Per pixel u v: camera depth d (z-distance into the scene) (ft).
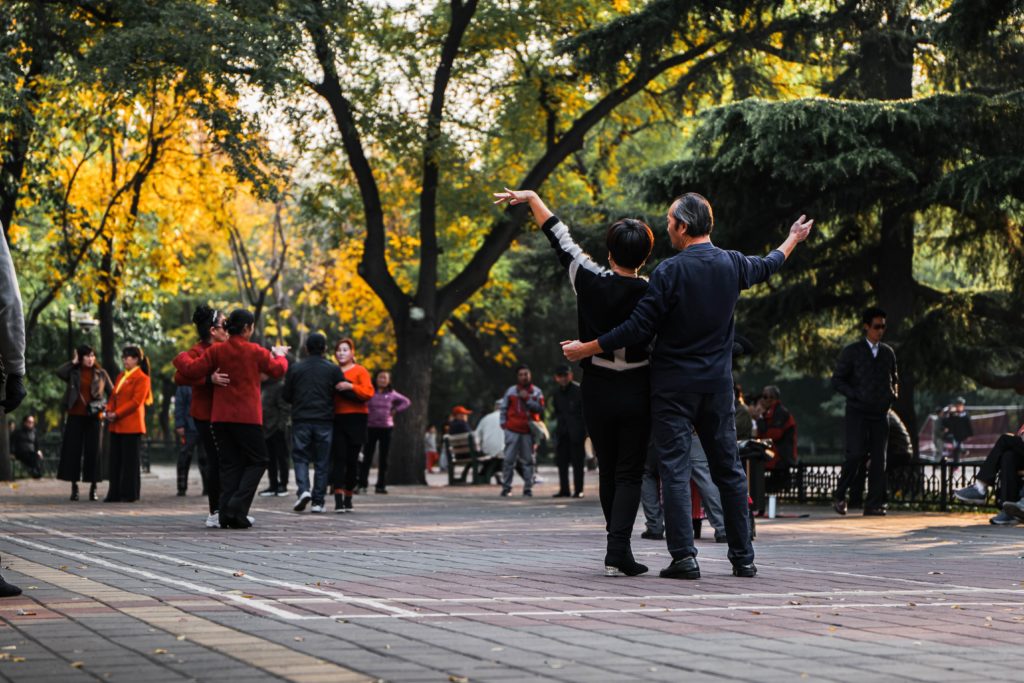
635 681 15.67
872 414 58.59
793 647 18.49
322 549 36.24
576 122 96.73
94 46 75.41
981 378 74.13
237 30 75.51
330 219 103.14
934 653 18.12
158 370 191.62
